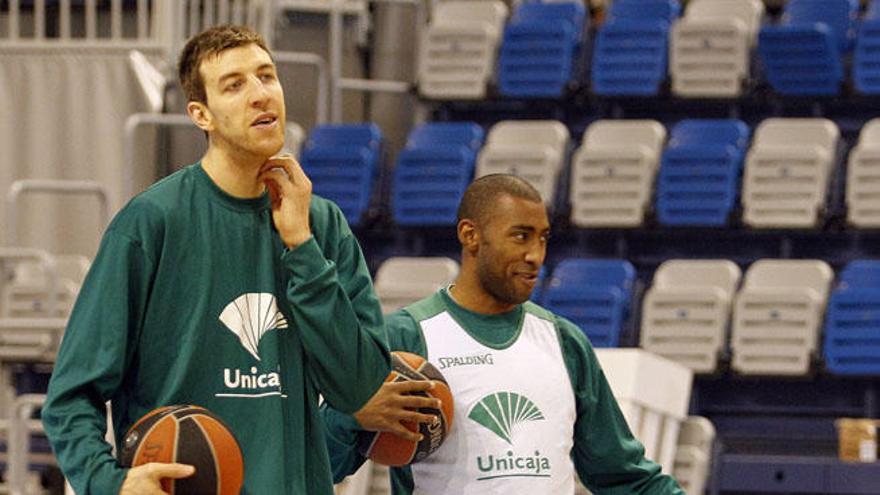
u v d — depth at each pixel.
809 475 19.50
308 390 7.90
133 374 7.77
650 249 25.17
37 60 23.97
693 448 14.91
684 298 22.25
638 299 23.30
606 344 22.28
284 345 7.82
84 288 7.68
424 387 8.73
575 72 28.31
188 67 7.76
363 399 7.89
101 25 25.95
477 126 26.22
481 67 27.55
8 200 20.39
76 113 23.80
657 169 25.27
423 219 25.27
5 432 21.34
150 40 23.91
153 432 7.26
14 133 23.97
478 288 9.60
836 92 26.36
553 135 25.77
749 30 28.53
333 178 25.67
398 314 9.66
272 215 7.91
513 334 9.61
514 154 25.08
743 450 21.84
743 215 24.38
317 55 27.78
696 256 24.98
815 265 22.58
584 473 10.10
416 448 8.98
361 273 8.12
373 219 25.56
